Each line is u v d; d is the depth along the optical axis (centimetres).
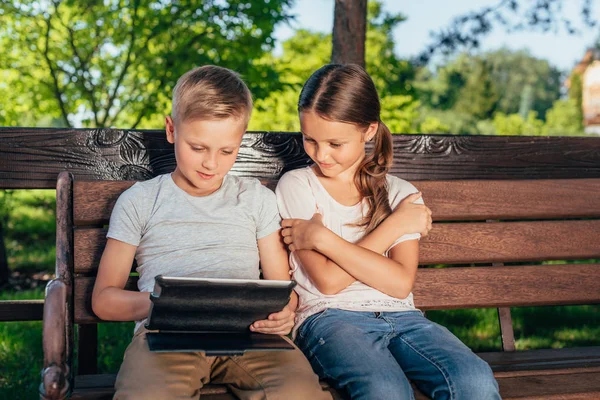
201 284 163
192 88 194
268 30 601
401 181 244
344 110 212
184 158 198
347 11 420
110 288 197
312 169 239
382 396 182
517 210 261
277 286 172
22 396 298
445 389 189
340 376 193
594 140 297
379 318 214
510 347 256
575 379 212
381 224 224
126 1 620
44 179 242
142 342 186
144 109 630
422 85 2311
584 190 267
